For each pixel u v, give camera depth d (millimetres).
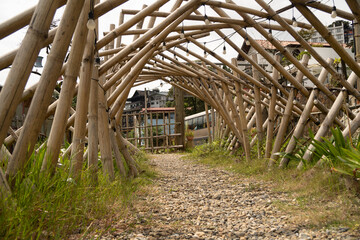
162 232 2896
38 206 2426
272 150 7008
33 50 2445
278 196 4285
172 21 5117
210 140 13133
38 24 2451
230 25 6148
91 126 4672
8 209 2184
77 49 3199
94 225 2848
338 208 3227
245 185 5371
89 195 3188
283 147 7293
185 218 3465
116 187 4105
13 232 2053
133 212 3504
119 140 6344
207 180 6305
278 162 6777
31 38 2439
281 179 5258
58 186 2889
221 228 3062
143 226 3059
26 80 2445
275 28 6484
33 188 2682
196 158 10883
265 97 9547
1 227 2053
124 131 17625
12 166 2611
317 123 6953
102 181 4141
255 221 3248
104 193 3531
